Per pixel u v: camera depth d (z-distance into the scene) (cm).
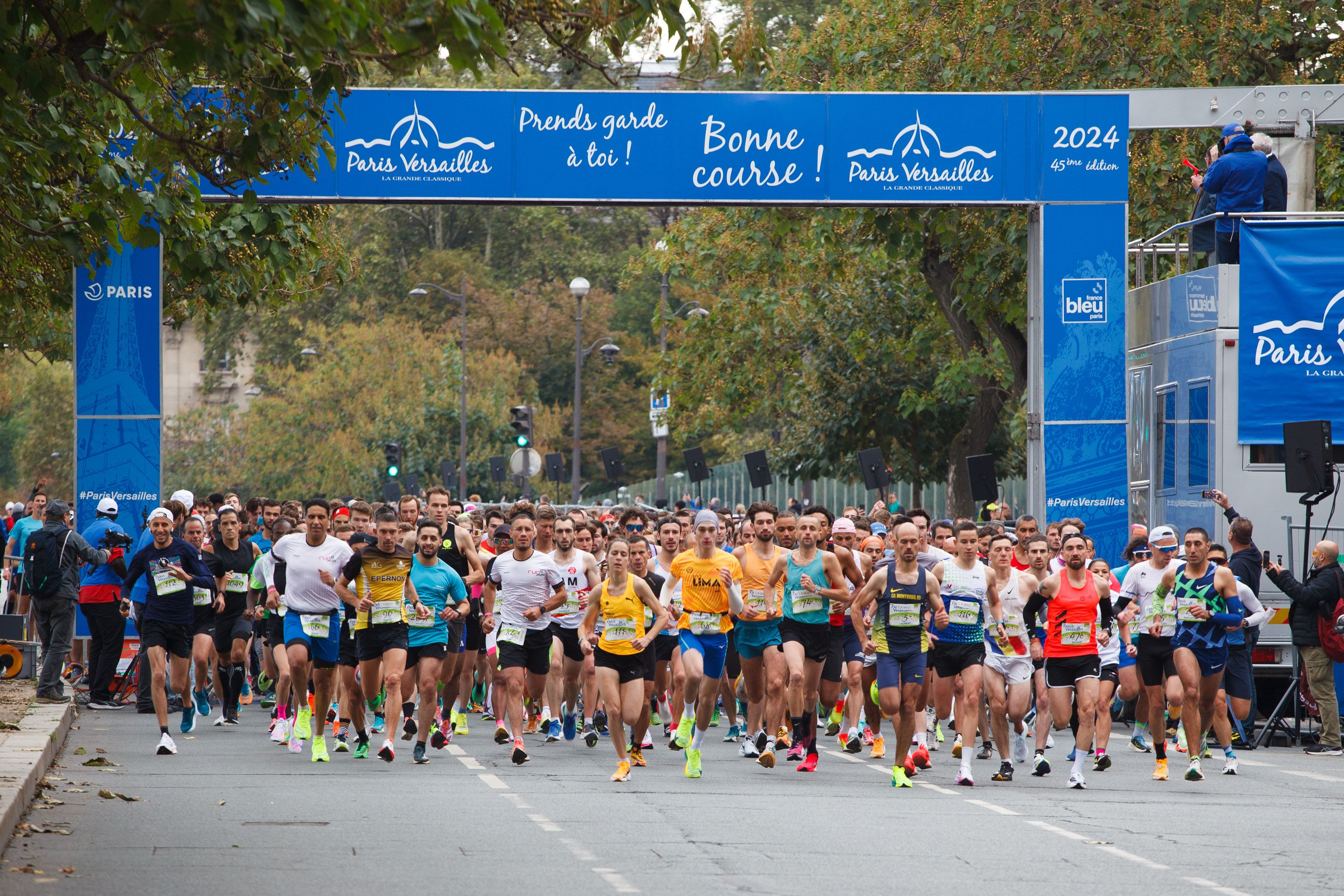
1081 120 5603
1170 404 5362
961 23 7812
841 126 5547
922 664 3669
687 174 5519
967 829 2966
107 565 5100
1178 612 3922
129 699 5491
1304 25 8275
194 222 4016
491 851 2600
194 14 2030
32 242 4191
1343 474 4922
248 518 5312
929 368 10106
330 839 2712
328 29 2084
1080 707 3762
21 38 2764
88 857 2508
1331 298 4941
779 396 10950
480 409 17988
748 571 4012
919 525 4262
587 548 4675
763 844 2728
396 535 3897
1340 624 4550
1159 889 2372
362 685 4097
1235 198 5250
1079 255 5619
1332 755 4553
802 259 8725
